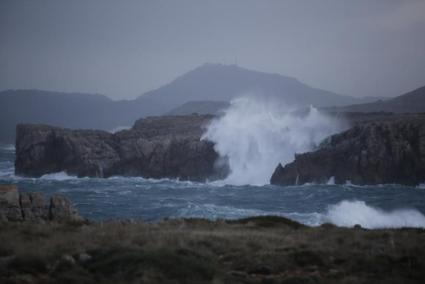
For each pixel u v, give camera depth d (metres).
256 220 166.25
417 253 106.19
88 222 158.88
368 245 113.44
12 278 86.75
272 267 98.00
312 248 110.50
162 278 85.75
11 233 122.50
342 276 93.19
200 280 87.06
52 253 100.19
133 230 127.75
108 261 92.94
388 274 93.19
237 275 92.25
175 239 112.06
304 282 87.81
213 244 110.50
